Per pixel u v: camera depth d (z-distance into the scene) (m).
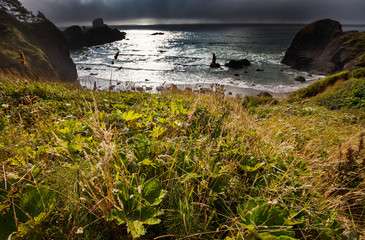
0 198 1.25
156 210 1.33
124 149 1.95
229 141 2.60
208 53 95.38
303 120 6.32
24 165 1.46
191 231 1.35
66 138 2.07
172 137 2.36
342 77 15.81
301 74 55.97
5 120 2.75
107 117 2.75
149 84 40.28
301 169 2.34
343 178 2.19
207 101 4.78
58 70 57.28
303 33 67.25
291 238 1.27
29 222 1.13
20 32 53.94
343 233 1.46
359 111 8.98
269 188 1.81
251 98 14.14
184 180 1.63
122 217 1.25
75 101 4.88
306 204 1.69
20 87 5.21
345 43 57.09
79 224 1.26
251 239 1.31
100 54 102.56
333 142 4.00
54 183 1.50
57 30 67.31
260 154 2.43
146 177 1.77
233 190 1.79
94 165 1.55
